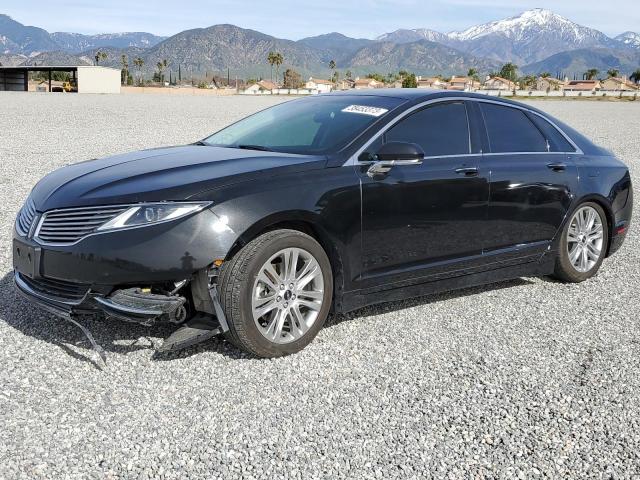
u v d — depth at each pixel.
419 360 4.08
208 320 3.88
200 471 2.81
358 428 3.22
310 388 3.63
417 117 4.71
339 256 4.20
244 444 3.03
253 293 3.82
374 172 4.29
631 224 8.57
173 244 3.61
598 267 5.98
